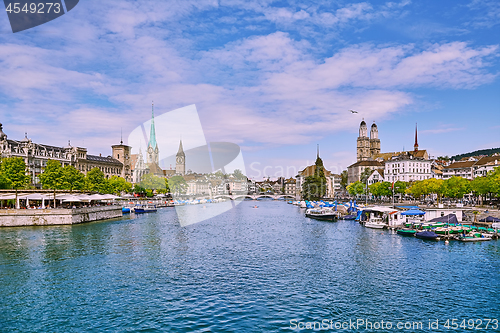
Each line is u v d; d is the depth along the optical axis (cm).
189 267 4916
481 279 4450
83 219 9775
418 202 15812
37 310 3331
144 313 3303
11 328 2973
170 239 7175
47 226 8781
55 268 4703
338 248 6431
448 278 4494
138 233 7831
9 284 4038
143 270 4700
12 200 10094
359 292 3956
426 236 7400
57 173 12269
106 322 3103
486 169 18312
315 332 2992
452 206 11912
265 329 3028
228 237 7669
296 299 3725
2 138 14538
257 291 3956
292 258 5575
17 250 5738
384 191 18062
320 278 4478
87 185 13800
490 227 8131
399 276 4578
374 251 6144
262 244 6812
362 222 10531
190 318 3212
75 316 3212
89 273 4512
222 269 4853
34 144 16012
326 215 12119
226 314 3316
